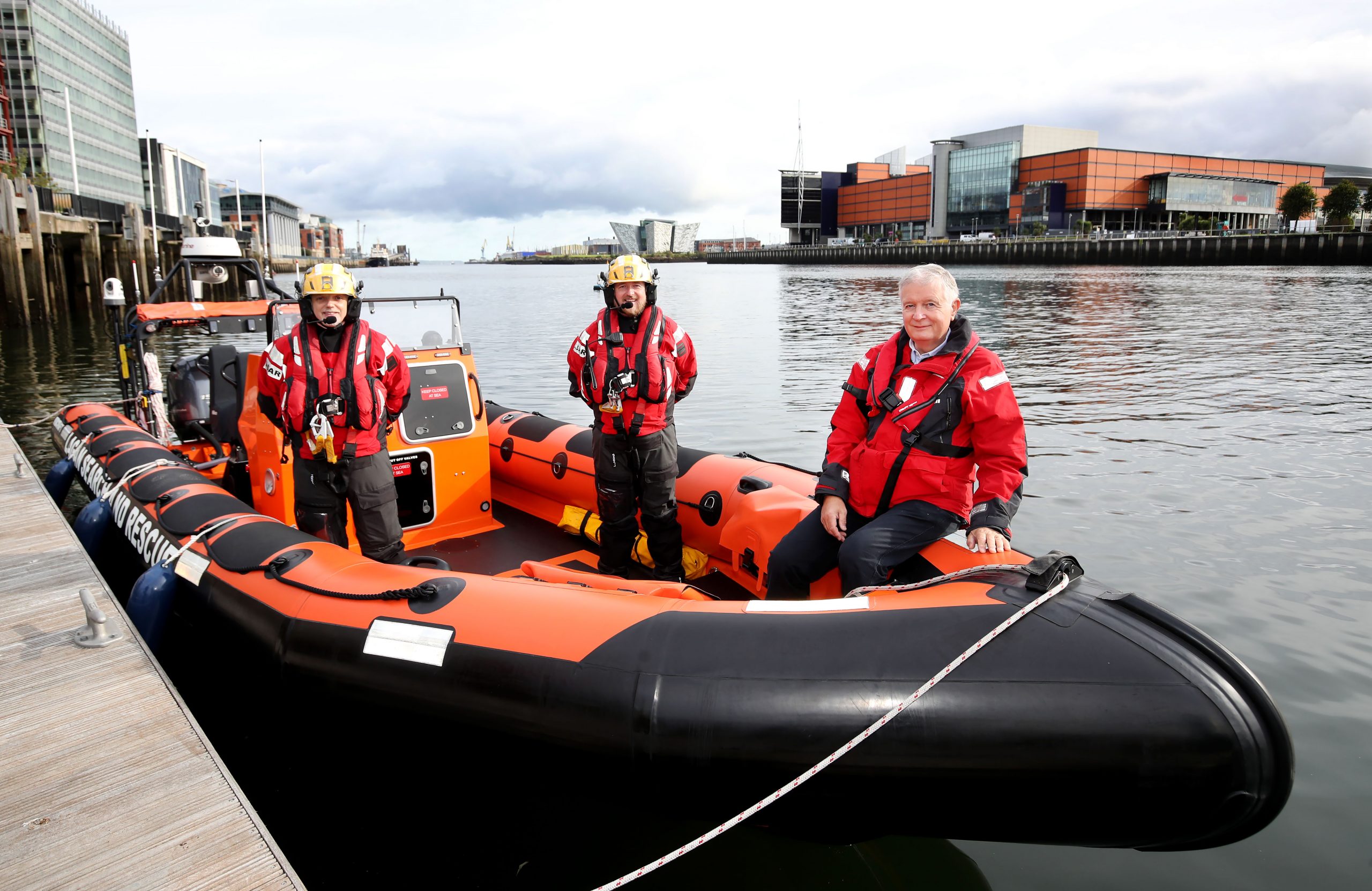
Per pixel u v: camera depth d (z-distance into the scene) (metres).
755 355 14.80
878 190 112.62
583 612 2.48
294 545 3.13
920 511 2.62
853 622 2.27
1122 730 1.97
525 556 4.09
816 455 7.60
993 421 2.51
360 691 2.61
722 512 3.72
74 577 3.62
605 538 3.67
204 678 3.64
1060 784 2.01
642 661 2.27
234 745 3.26
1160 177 83.94
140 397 6.10
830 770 2.09
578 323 23.72
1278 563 4.92
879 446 2.67
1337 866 2.58
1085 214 84.06
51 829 2.09
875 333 18.89
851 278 57.84
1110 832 2.08
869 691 2.11
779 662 2.20
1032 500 6.13
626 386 3.35
